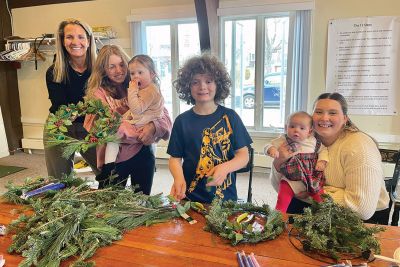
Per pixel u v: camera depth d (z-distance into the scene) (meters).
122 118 1.78
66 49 2.09
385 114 3.35
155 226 1.21
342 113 1.48
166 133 1.97
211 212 1.19
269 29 3.65
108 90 1.92
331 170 1.52
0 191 3.50
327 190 1.51
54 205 1.24
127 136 1.83
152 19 3.90
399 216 1.79
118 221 1.20
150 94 1.89
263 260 0.99
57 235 1.07
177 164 1.56
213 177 1.37
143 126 1.89
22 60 4.45
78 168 3.55
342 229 1.07
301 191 1.64
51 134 1.56
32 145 4.92
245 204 1.29
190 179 1.57
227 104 3.97
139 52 4.04
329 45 3.36
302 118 1.63
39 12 4.46
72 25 2.04
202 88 1.52
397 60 3.21
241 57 3.83
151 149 2.02
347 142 1.48
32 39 4.25
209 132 1.55
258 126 3.88
